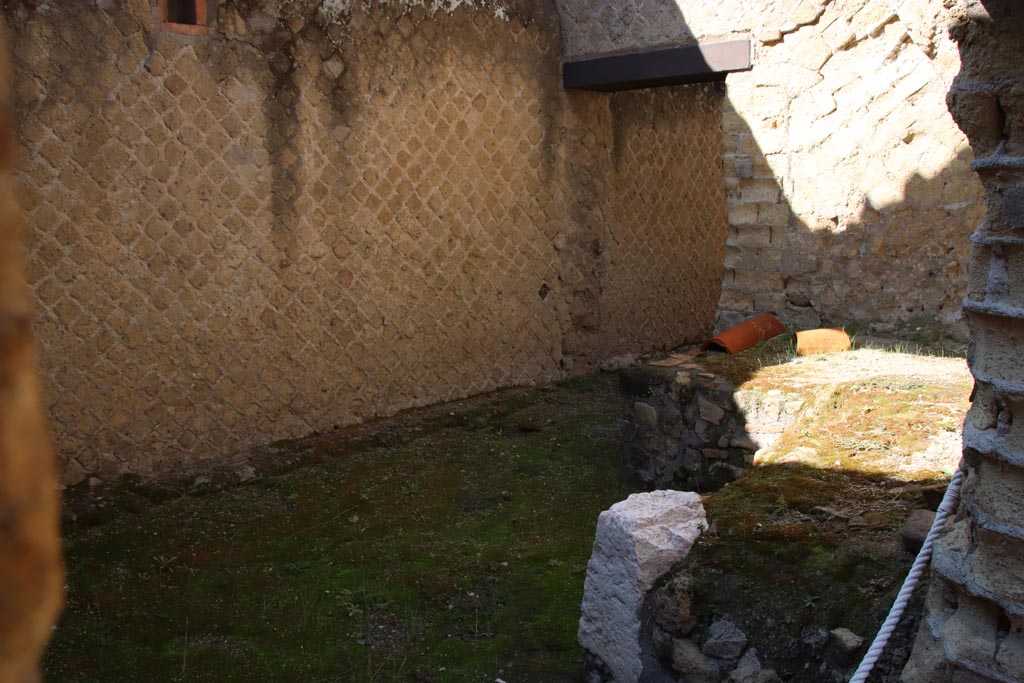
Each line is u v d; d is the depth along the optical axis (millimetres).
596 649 3947
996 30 2502
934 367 5676
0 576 450
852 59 6480
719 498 4059
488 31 7969
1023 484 2566
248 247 6664
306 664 4254
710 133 10266
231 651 4379
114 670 4184
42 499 462
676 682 3568
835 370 5793
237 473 6453
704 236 10336
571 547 5488
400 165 7488
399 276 7609
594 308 9234
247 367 6742
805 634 3344
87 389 5957
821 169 6711
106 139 5902
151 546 5480
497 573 5188
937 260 6320
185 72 6207
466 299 8125
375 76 7230
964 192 6156
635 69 7875
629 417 6414
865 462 4266
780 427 5484
